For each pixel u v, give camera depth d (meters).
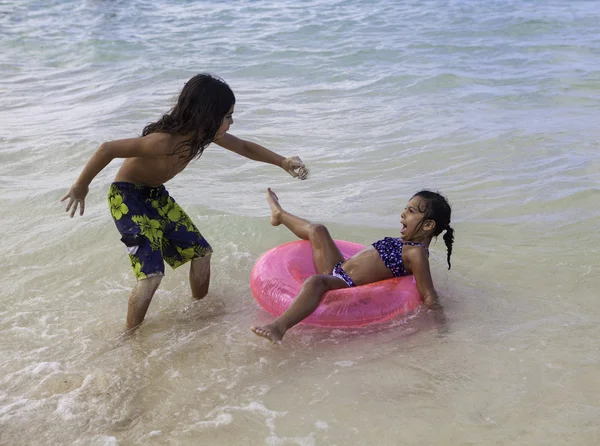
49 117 7.23
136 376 2.78
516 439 2.31
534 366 2.78
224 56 10.53
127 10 15.41
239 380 2.74
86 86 8.91
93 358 2.95
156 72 9.56
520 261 3.89
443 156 5.84
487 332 3.10
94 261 3.98
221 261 4.01
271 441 2.33
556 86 8.22
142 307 3.21
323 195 5.10
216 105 3.08
